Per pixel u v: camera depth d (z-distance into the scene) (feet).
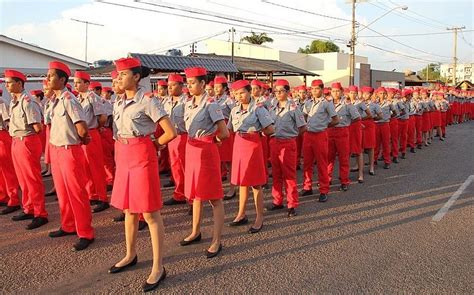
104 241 16.35
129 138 12.54
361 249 15.38
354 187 25.64
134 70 12.52
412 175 28.99
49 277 13.21
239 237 16.80
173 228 17.97
